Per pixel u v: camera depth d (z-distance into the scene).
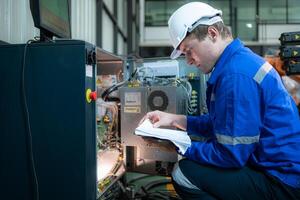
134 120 1.64
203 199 1.12
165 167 1.73
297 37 2.56
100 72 1.89
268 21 6.70
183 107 1.73
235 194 1.07
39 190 1.05
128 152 1.74
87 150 1.03
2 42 1.33
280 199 1.02
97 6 3.47
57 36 1.26
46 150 1.04
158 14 7.14
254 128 1.00
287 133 1.04
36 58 1.04
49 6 1.18
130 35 5.68
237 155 1.00
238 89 1.00
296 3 6.62
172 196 1.71
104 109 1.70
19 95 1.05
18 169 1.06
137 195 1.74
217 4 6.89
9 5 1.56
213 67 1.17
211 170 1.10
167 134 1.19
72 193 1.03
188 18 1.12
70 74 1.02
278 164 1.04
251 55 1.09
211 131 1.38
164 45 6.90
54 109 1.03
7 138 1.06
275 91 1.04
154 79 1.86
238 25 6.88
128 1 5.71
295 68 2.47
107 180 1.41
